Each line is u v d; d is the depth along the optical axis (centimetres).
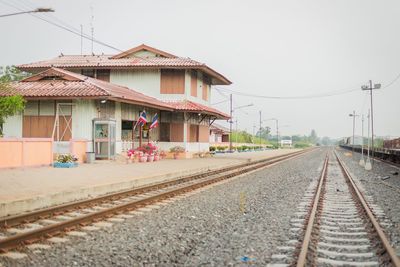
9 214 963
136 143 3014
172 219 977
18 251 669
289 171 2647
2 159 1794
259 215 1048
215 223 943
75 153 2336
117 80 3581
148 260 654
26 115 2553
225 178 2033
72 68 3562
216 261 651
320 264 627
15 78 4206
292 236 811
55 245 715
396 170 2886
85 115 2486
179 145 3428
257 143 10562
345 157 5375
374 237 797
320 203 1252
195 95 3694
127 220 948
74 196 1212
